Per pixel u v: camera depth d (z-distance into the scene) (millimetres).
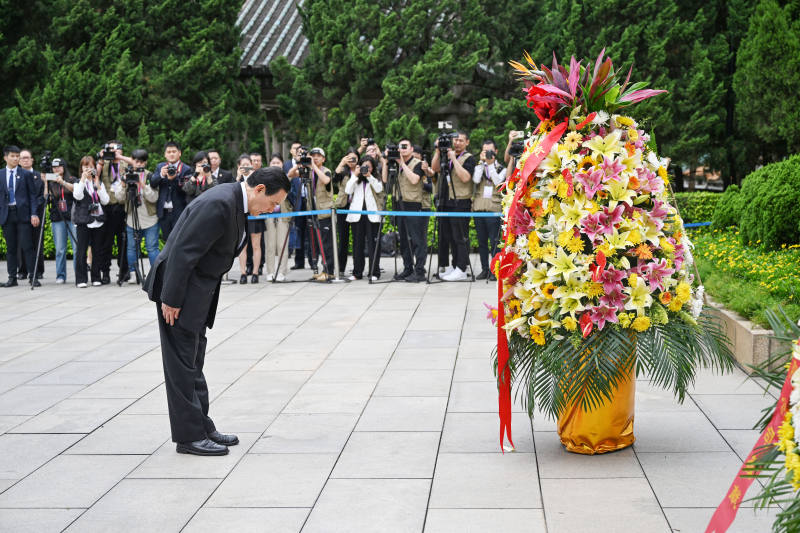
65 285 11977
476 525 3721
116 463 4660
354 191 11648
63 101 15281
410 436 4980
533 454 4641
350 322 8602
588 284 4363
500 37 16672
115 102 15391
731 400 5531
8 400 6020
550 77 4734
